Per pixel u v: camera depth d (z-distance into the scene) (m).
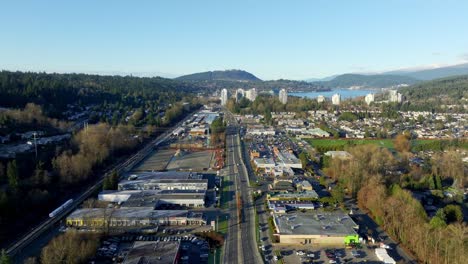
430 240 78.25
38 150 144.75
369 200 104.81
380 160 148.62
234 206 110.50
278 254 80.06
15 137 158.38
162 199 110.94
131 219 95.69
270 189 125.56
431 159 160.88
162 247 79.00
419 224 84.62
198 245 84.44
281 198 114.69
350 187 120.62
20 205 99.25
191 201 110.69
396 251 83.00
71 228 92.06
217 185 130.38
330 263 76.44
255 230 93.19
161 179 130.88
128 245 84.44
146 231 91.25
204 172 148.88
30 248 81.75
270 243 86.25
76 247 77.12
